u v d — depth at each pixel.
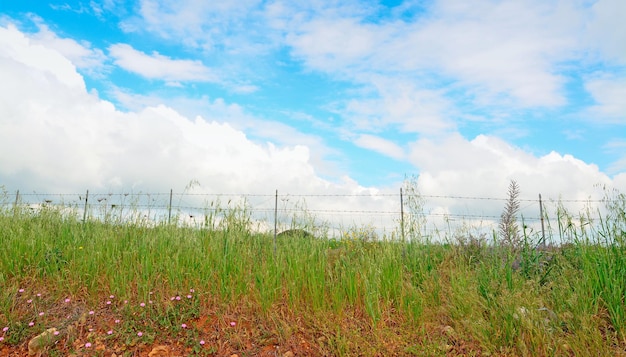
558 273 6.43
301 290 6.34
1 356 4.86
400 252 7.40
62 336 5.18
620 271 5.86
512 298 5.47
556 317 5.39
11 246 7.14
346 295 6.27
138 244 7.77
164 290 6.29
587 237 6.65
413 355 4.90
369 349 4.93
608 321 5.32
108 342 5.08
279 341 5.14
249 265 6.99
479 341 5.03
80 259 6.84
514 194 7.10
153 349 4.93
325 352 4.95
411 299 5.96
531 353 4.80
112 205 9.16
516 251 6.82
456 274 6.56
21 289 6.09
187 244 7.52
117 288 6.02
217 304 5.94
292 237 8.28
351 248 8.04
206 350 4.94
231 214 8.34
